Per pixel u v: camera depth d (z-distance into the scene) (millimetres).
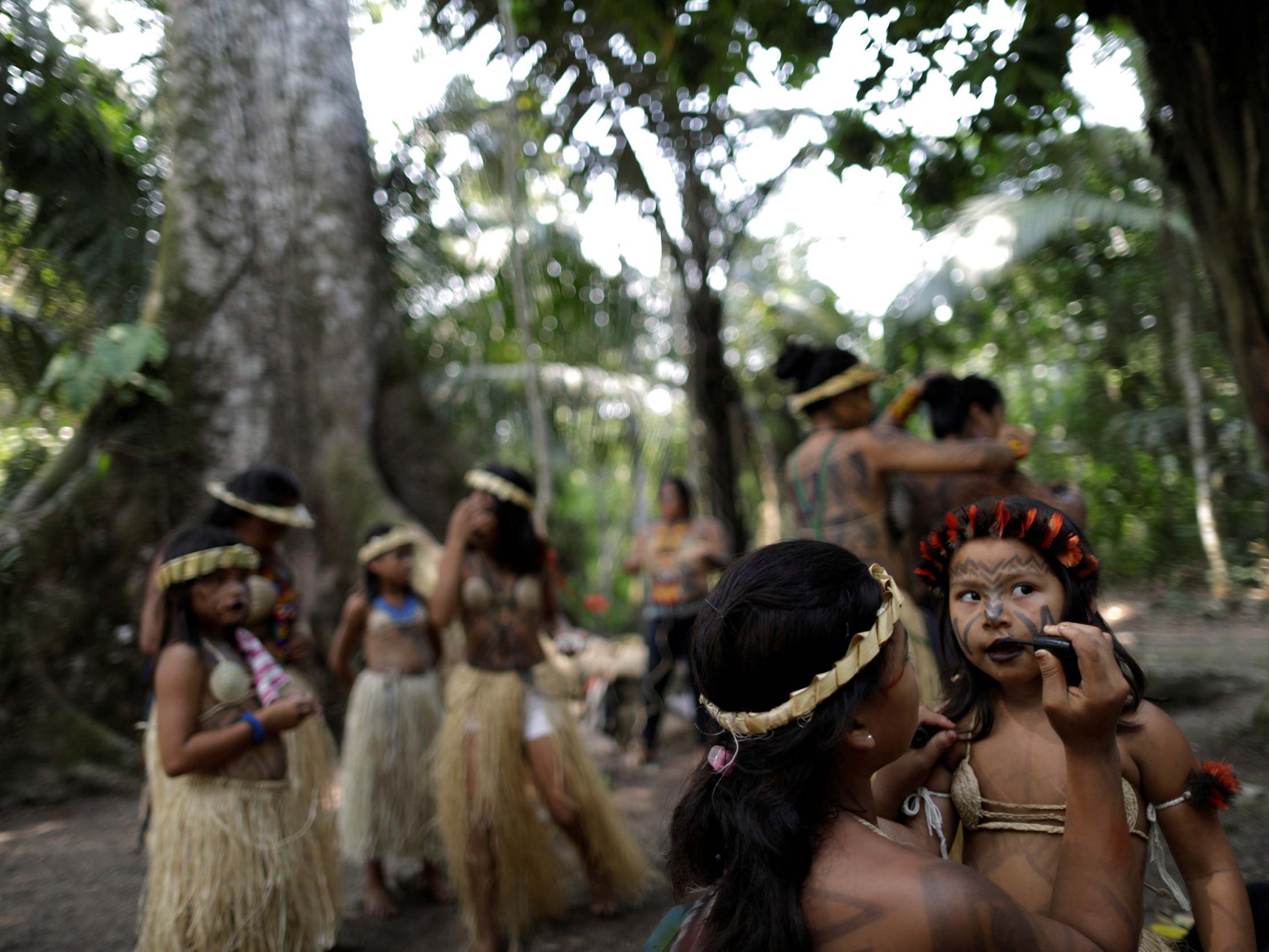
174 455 6148
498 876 3260
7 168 7113
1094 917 1210
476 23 6160
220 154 6648
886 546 3176
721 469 8891
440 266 9484
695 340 8891
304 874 2826
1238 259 3371
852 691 1171
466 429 10844
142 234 7812
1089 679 1222
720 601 1238
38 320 7488
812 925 1147
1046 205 9922
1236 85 3260
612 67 6621
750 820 1177
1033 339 12906
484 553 3543
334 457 6473
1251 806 3492
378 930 3541
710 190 8727
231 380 6391
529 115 7754
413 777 3760
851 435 3246
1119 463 12375
